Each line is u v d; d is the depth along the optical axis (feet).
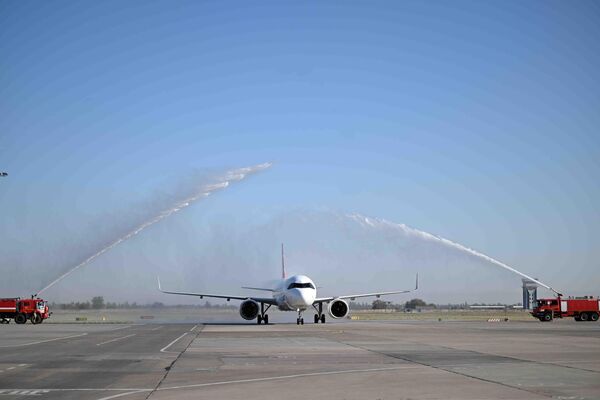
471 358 116.98
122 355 123.65
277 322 325.83
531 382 84.17
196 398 71.41
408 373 94.02
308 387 79.82
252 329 231.09
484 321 339.57
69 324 293.64
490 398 71.15
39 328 244.83
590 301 335.47
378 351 132.26
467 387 79.56
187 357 119.44
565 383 83.20
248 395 73.46
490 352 129.70
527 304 438.40
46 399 70.85
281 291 284.82
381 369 99.19
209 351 132.77
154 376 90.89
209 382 84.53
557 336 185.37
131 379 87.61
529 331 215.31
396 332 208.23
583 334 196.13
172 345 149.89
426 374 92.79
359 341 162.91
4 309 299.17
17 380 86.58
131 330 225.76
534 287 361.30
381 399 70.64
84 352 130.62
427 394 74.08
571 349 137.28
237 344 152.76
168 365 105.50
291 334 196.54
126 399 70.69
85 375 92.12
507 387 79.51
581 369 99.19
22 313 298.56
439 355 123.13
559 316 334.44
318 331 215.72
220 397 72.08
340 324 286.25
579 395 73.20
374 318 418.10
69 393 75.10
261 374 92.99
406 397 71.97
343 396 72.74
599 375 91.50
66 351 133.08
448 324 287.07
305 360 113.39
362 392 75.66
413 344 152.15
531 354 125.29
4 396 72.90
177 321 346.33
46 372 95.91
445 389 77.92
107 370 98.43
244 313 280.72
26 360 114.01
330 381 85.30
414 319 388.98
